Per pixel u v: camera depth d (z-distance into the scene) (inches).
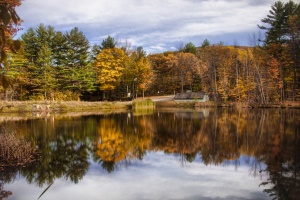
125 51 2723.9
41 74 2134.6
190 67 3186.5
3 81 103.1
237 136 824.9
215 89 2706.7
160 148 690.8
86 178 449.4
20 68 2047.2
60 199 359.3
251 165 513.3
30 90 2192.4
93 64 2492.6
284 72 2261.3
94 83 2461.9
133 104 2194.9
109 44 2647.6
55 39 2316.7
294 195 363.6
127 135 887.7
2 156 515.8
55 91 2266.2
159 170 494.6
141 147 703.7
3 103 1705.2
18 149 529.7
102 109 2114.9
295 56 2023.9
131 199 360.2
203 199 356.8
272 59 2269.9
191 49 4069.9
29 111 1763.0
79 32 2427.4
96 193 383.6
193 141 773.9
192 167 511.5
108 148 689.6
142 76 2635.3
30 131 919.7
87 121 1247.5
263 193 374.0
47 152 627.2
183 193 379.9
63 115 1561.3
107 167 516.7
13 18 103.5
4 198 362.6
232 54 2933.1
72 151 646.5
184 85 3324.3
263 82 2341.3
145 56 2910.9
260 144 697.0
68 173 474.3
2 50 101.0
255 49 2568.9
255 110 1820.9
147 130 992.2
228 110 1926.7
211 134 880.3
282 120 1166.3
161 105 2502.5
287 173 458.3
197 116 1486.2
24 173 466.3
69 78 2326.5
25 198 362.6
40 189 398.0
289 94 2209.6
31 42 2255.2
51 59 2241.6
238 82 2593.5
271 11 2410.2
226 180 432.5
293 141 720.3
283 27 2304.4
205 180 434.0
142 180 437.7
